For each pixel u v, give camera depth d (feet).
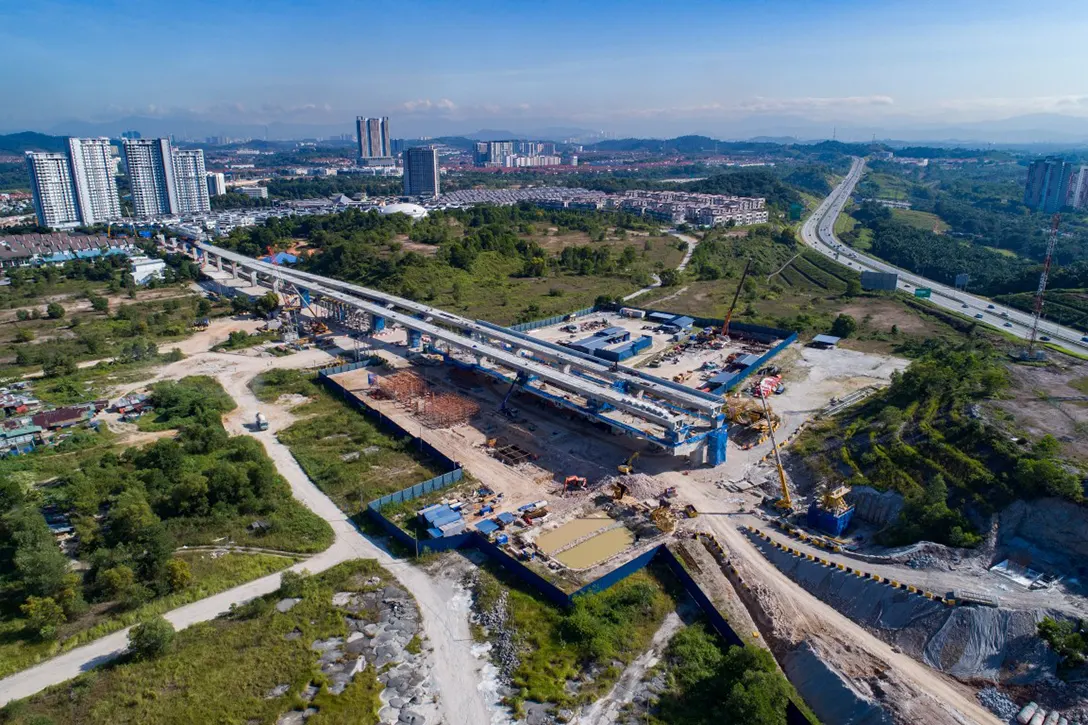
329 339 524.52
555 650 205.57
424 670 198.59
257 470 289.94
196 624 214.90
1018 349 441.68
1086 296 580.30
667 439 314.14
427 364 467.11
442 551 255.50
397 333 537.24
